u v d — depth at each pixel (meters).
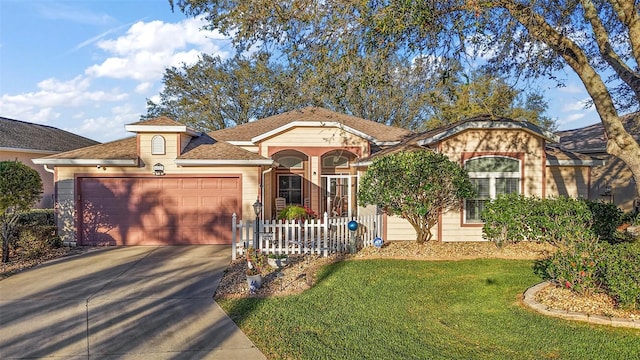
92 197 13.60
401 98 31.70
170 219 13.77
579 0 9.23
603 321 6.07
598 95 8.22
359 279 8.88
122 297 7.79
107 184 13.63
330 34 8.70
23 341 5.69
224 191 13.91
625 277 6.16
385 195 11.22
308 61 9.05
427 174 11.16
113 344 5.58
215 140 16.25
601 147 20.58
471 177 13.39
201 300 7.57
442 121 30.19
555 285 7.62
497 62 10.30
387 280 8.80
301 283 8.64
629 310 6.30
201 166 13.80
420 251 11.80
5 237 10.84
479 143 13.41
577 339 5.52
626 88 12.45
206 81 35.06
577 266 6.89
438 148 13.45
